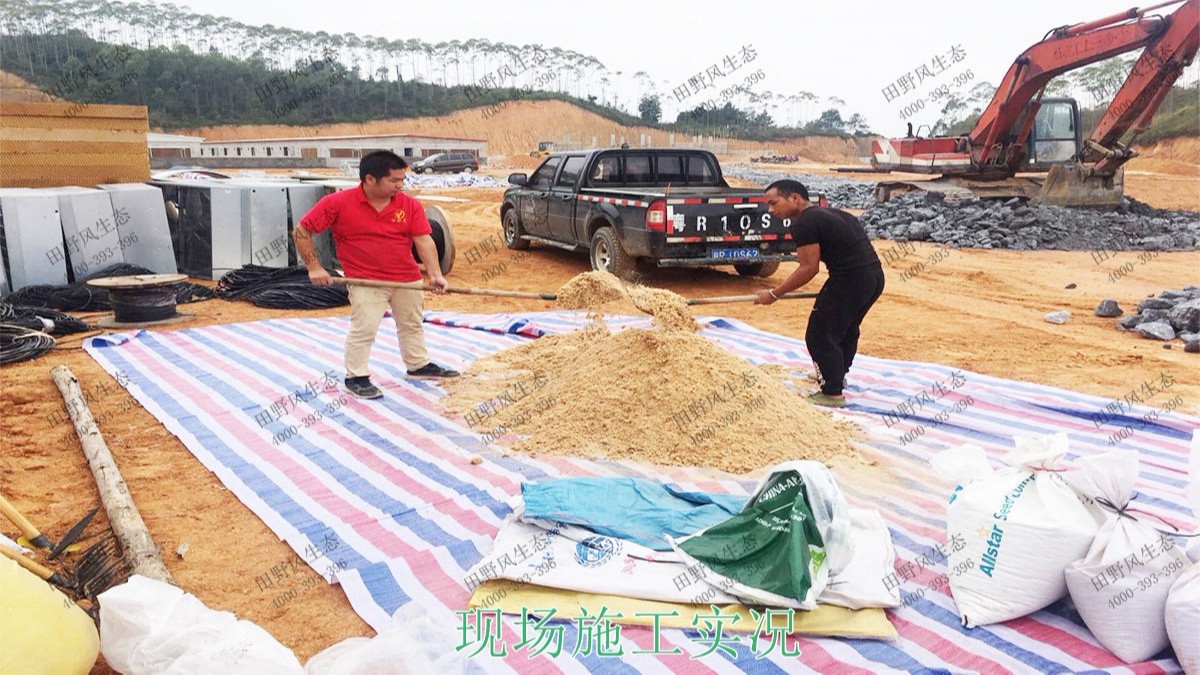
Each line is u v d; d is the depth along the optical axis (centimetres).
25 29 6016
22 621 270
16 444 544
